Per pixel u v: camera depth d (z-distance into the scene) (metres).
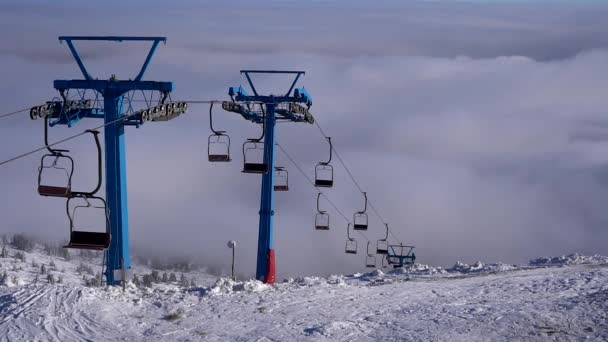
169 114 17.56
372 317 12.02
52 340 10.22
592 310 12.21
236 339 10.58
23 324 10.75
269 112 27.09
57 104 18.33
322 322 11.58
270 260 26.80
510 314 12.04
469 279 16.95
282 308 12.54
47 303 11.77
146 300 12.76
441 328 11.25
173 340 10.48
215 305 12.60
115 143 17.61
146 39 17.58
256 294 13.74
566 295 13.75
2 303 11.77
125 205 17.66
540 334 10.92
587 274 16.16
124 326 11.07
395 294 14.27
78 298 12.12
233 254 17.25
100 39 17.84
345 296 13.87
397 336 10.81
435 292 14.55
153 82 17.50
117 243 17.50
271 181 27.00
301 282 16.28
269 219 26.97
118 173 17.58
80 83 17.73
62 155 12.56
